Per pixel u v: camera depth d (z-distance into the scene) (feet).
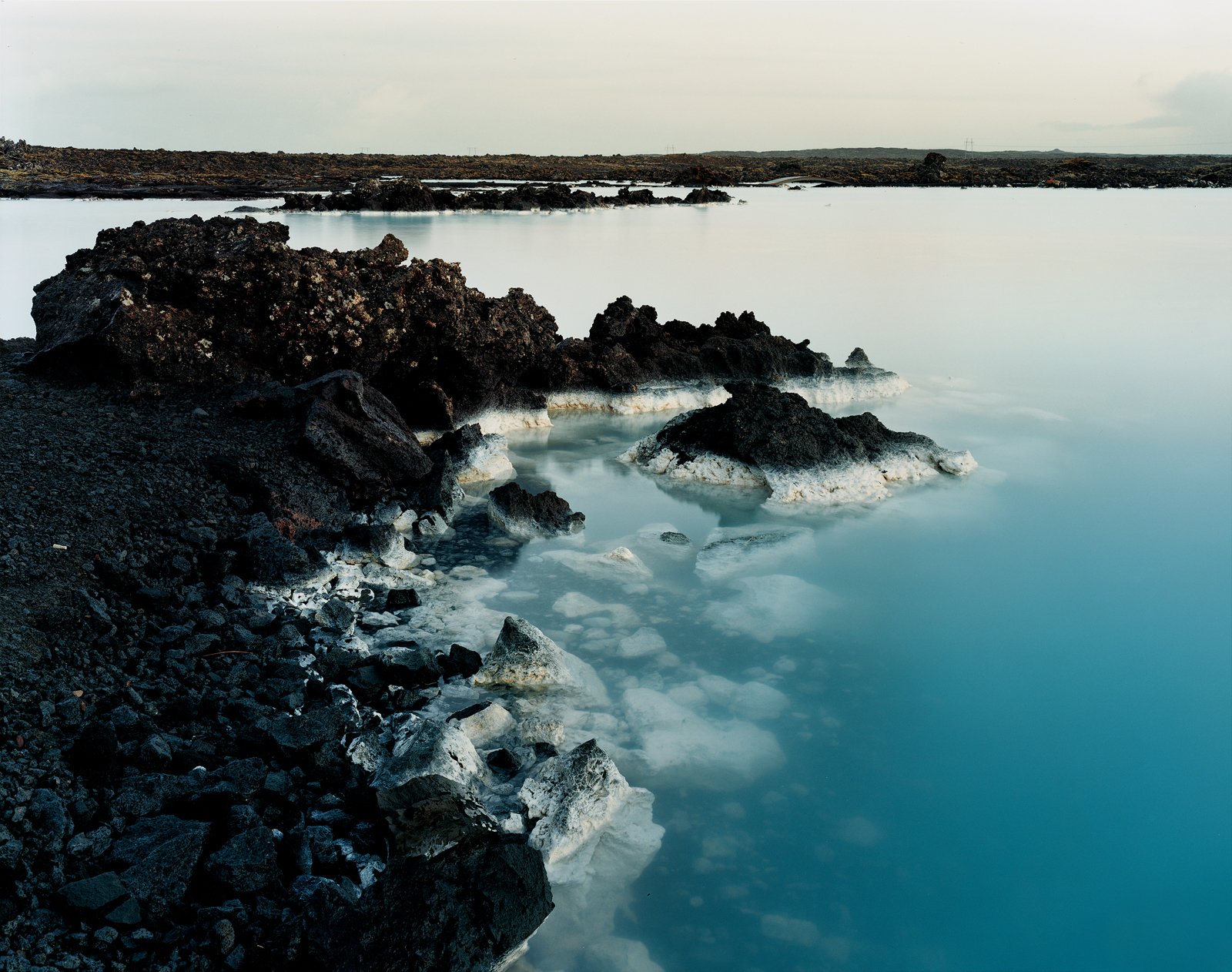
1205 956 18.02
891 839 20.86
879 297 84.94
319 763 20.63
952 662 27.76
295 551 30.30
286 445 37.04
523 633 26.03
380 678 25.00
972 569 33.45
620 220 162.40
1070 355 64.44
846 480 39.83
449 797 18.86
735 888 19.30
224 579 28.86
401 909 16.21
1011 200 213.25
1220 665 27.63
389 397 46.16
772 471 39.83
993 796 22.22
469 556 33.81
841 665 27.50
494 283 90.07
